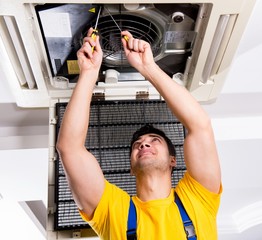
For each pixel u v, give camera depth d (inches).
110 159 81.7
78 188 63.2
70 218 77.0
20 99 89.7
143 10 71.4
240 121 112.7
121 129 84.8
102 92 88.3
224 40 77.0
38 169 122.6
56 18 70.5
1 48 75.7
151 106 88.0
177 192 64.9
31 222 161.0
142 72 71.1
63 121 65.4
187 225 59.2
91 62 71.4
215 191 64.6
